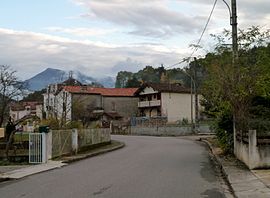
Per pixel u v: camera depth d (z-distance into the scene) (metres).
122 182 14.46
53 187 13.71
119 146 35.94
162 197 11.41
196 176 16.12
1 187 14.20
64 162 22.58
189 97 84.19
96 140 34.31
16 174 17.78
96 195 11.84
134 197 11.41
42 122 32.44
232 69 19.72
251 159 16.42
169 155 26.56
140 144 40.09
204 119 76.38
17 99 48.09
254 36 20.23
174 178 15.49
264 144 16.42
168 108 82.31
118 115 85.62
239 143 20.17
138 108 88.69
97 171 18.25
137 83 116.62
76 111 61.69
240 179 14.16
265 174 14.88
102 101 87.25
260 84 19.05
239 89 19.36
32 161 22.53
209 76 21.81
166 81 92.19
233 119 22.67
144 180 14.91
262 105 22.53
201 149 32.28
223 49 21.50
